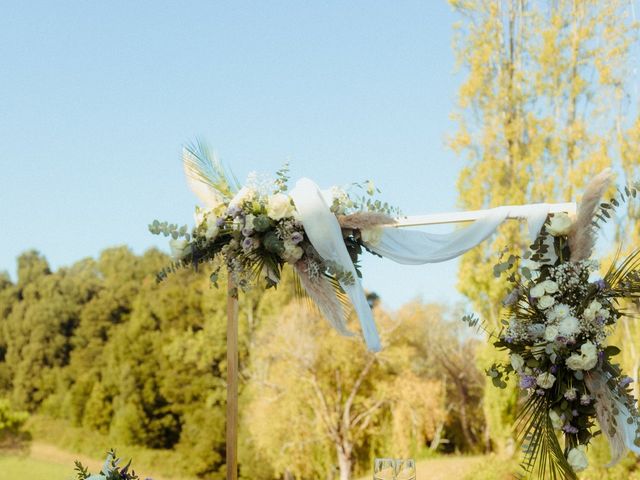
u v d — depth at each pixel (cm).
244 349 1330
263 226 355
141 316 1359
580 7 1140
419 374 1300
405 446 1277
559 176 1112
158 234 371
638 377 927
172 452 1325
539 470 323
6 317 1368
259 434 1294
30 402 1331
